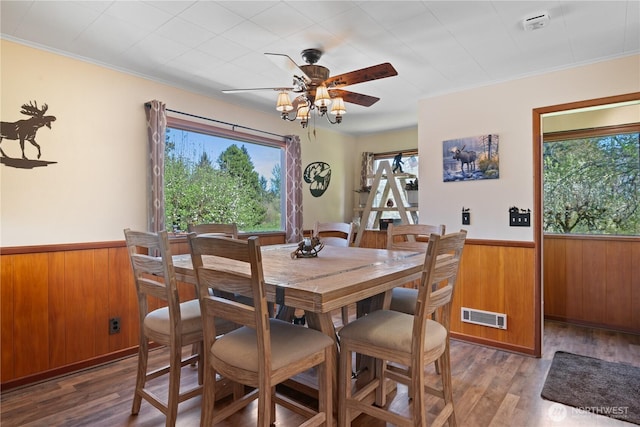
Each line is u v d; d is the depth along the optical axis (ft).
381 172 14.69
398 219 15.61
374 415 5.47
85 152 8.79
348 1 6.34
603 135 12.12
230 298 7.74
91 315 8.84
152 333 6.22
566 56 8.64
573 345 10.32
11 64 7.72
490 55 8.57
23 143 7.88
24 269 7.88
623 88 8.51
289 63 7.09
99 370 8.64
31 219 8.00
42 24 7.16
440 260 5.38
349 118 14.30
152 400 6.23
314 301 4.50
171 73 9.73
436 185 11.30
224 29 7.37
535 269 9.57
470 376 8.30
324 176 16.07
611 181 12.05
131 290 9.56
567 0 6.33
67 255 8.48
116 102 9.35
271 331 5.45
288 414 6.77
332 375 5.86
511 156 10.00
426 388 6.22
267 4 6.45
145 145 9.90
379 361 6.96
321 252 8.30
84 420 6.49
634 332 11.36
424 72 9.57
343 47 8.14
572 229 12.66
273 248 9.28
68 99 8.52
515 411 6.82
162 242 5.66
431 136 11.42
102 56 8.66
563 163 12.84
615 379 8.08
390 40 7.81
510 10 6.64
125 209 9.49
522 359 9.31
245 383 4.78
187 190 11.19
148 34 7.59
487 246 10.30
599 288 11.96
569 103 9.16
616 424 6.41
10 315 7.68
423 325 5.02
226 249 4.72
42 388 7.73
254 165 13.24
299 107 8.29
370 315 6.24
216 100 11.72
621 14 6.77
